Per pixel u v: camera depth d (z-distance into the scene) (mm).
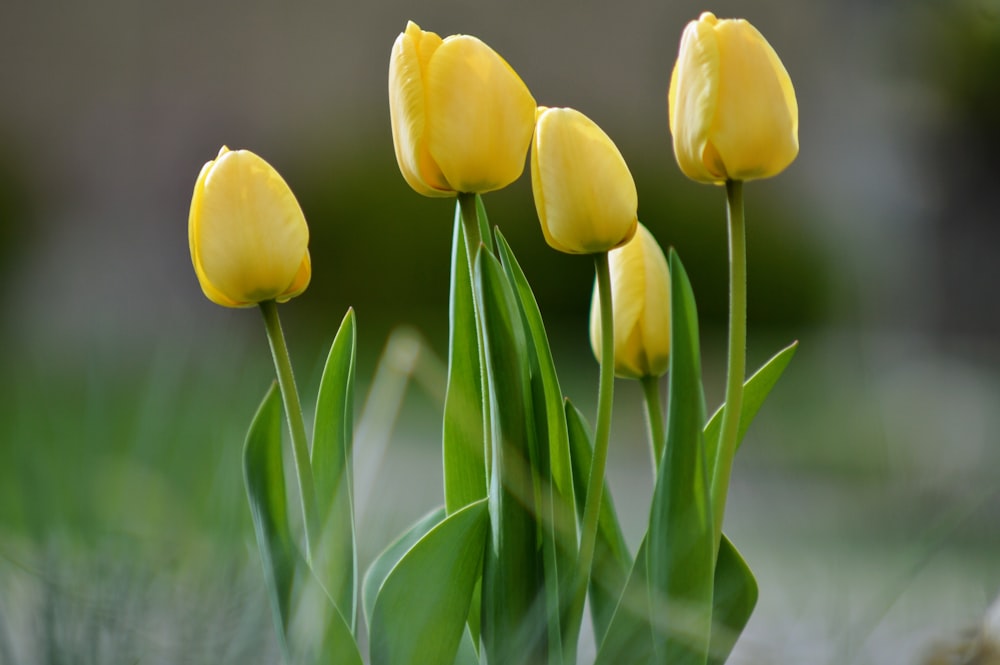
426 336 9664
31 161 10484
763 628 1559
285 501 1434
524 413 1431
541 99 12062
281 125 11164
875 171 7445
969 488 1535
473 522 1442
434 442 3855
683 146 1431
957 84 6730
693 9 11906
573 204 1427
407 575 1437
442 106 1430
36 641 1444
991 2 6508
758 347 8523
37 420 1683
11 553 1511
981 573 1525
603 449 1439
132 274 9461
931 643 1550
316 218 10625
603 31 12055
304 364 3611
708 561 1417
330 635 1422
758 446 1662
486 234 1492
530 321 1471
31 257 9844
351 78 11352
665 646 1418
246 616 1461
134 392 1891
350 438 1473
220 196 1435
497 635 1438
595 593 1493
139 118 10867
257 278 1434
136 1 11000
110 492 1608
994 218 6758
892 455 1589
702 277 10445
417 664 1438
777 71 1423
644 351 1489
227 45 11242
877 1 7301
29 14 10859
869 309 7473
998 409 3625
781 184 10062
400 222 10438
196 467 1657
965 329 6832
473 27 11930
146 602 1459
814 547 1541
